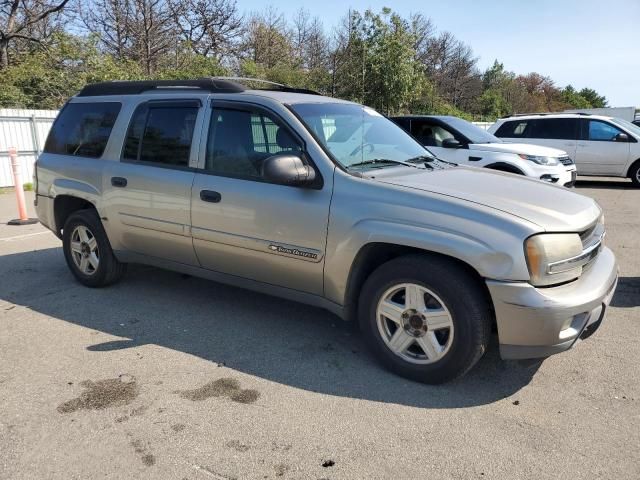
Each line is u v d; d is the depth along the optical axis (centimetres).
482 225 313
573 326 316
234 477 259
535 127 1362
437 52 4394
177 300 500
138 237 471
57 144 541
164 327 439
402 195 341
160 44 2720
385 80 2242
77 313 470
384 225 338
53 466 267
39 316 463
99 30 2617
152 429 297
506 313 308
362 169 377
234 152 409
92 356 387
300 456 274
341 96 2362
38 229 837
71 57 2105
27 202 1151
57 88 1998
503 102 4362
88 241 525
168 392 337
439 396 331
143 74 2289
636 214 927
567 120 1325
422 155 450
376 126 453
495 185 374
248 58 2952
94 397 330
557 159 941
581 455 274
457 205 325
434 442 285
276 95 416
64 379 353
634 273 574
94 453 277
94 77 2006
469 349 322
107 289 531
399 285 343
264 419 307
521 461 270
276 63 3023
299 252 375
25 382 349
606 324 438
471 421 304
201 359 382
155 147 456
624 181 1434
